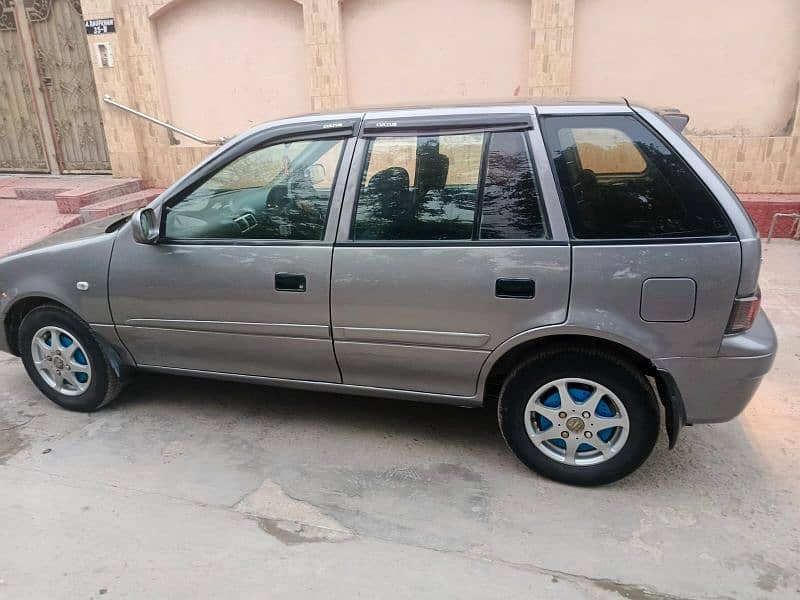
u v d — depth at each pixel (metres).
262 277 3.08
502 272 2.74
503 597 2.32
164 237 3.28
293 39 7.79
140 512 2.83
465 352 2.89
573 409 2.85
